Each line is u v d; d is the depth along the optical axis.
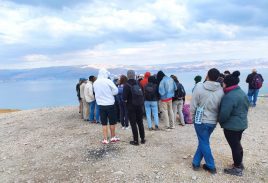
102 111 8.15
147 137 8.88
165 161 6.79
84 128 10.55
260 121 11.18
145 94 9.61
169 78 9.82
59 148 8.23
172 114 9.91
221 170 6.16
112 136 8.43
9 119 14.43
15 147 8.66
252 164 6.50
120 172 6.26
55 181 6.07
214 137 8.81
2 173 6.67
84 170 6.53
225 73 11.02
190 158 6.94
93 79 11.20
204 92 5.76
